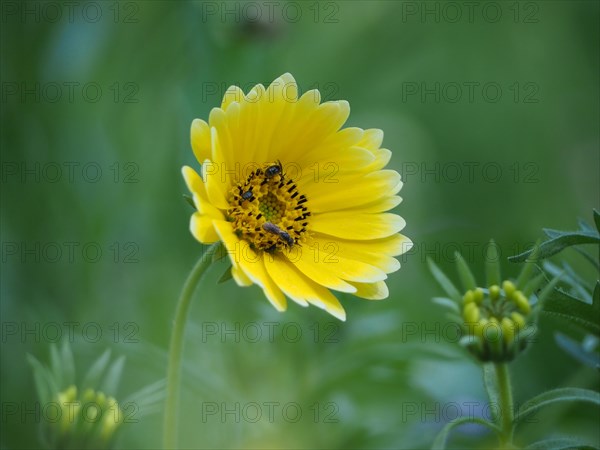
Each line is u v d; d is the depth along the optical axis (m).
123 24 0.52
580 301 0.36
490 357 0.34
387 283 0.51
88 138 0.51
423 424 0.44
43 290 0.49
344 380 0.44
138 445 0.44
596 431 0.44
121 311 0.49
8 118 0.50
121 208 0.51
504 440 0.35
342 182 0.36
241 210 0.36
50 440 0.36
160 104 0.52
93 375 0.36
